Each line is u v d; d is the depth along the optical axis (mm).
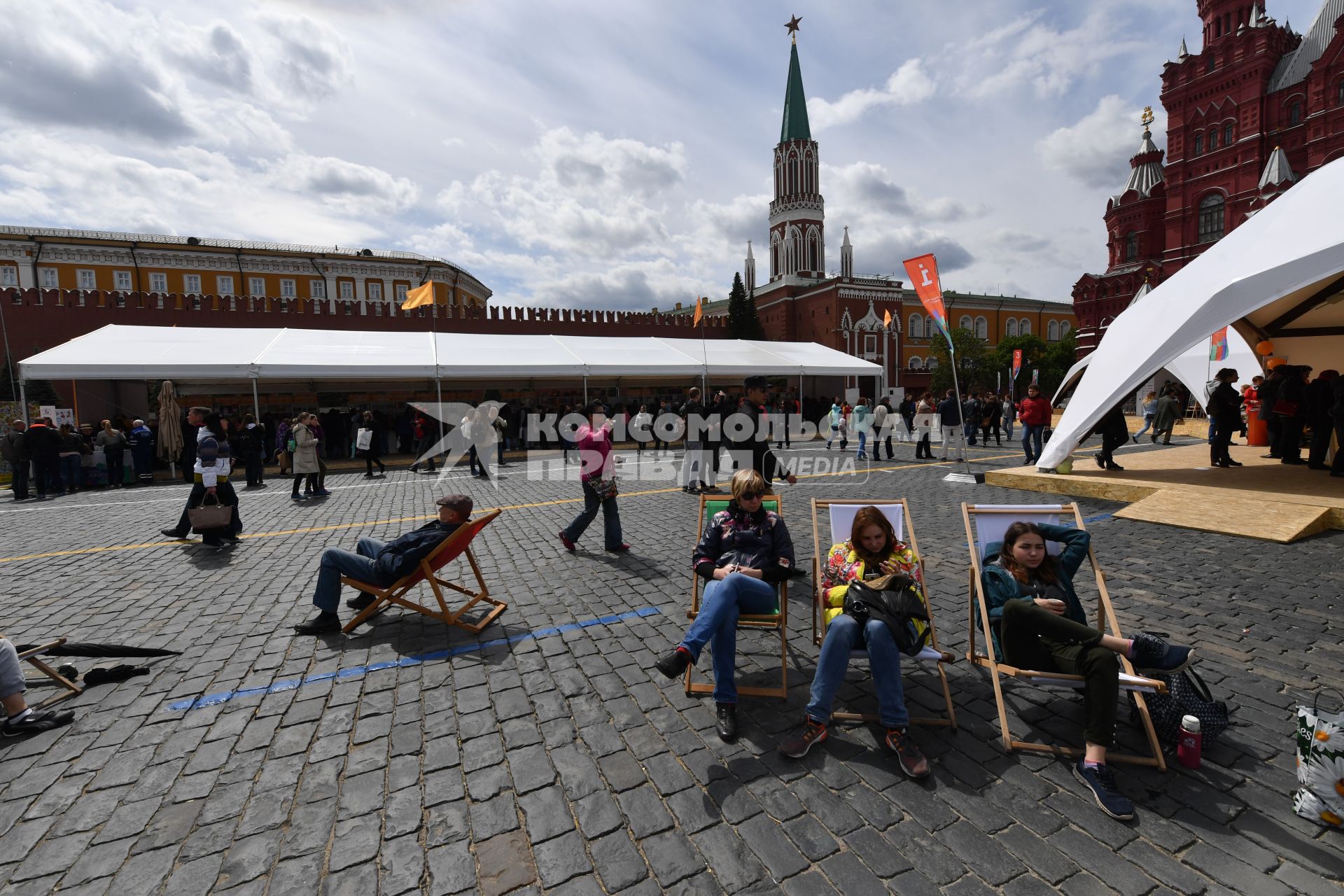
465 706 3320
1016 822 2367
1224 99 33938
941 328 11258
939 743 2906
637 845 2283
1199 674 3457
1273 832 2281
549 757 2846
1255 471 9406
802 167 62281
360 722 3184
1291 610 4332
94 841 2350
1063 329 68062
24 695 3465
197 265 43500
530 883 2105
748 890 2064
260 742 3008
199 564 6336
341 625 4445
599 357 21078
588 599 4949
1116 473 9648
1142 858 2176
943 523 7348
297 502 10477
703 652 3963
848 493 9797
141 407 20328
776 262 64438
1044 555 3191
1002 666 2945
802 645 4051
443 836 2344
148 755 2912
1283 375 10461
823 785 2615
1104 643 2746
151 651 3928
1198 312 7680
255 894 2082
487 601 4777
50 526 8758
